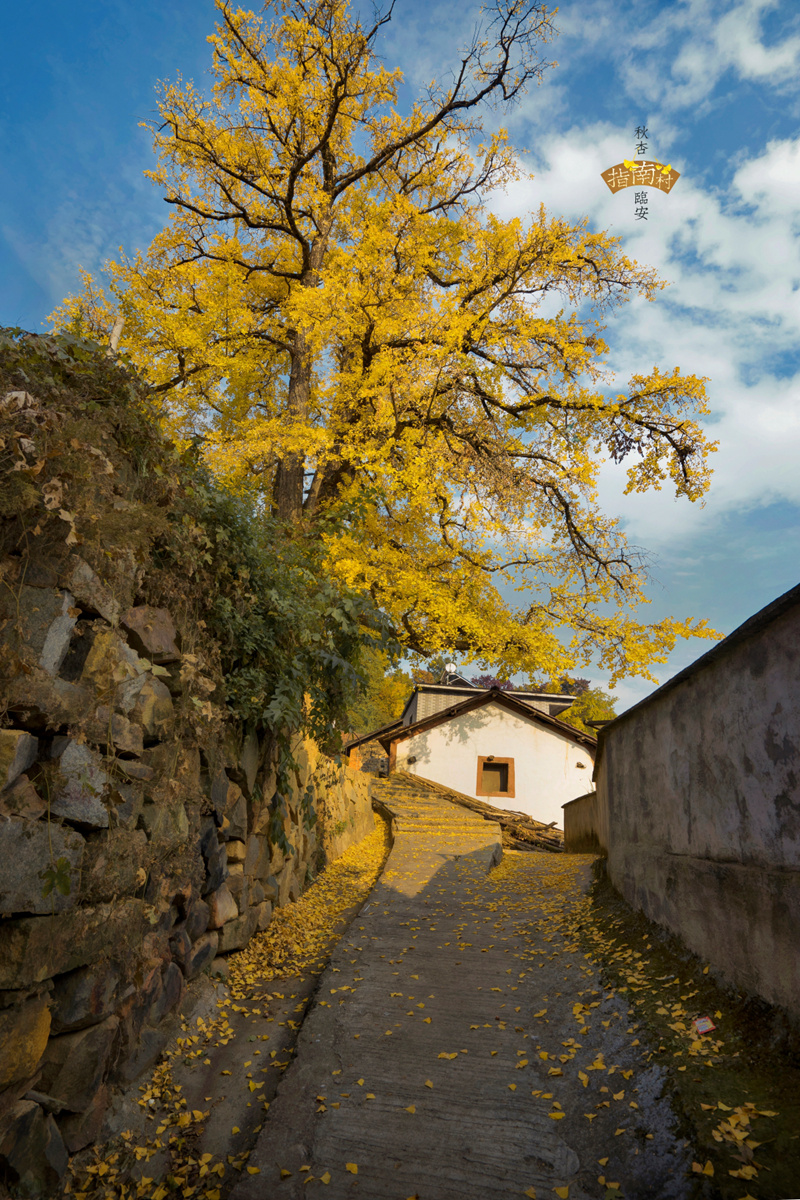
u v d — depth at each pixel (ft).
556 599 47.75
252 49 38.83
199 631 13.84
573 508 46.85
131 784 10.75
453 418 42.24
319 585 19.88
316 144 40.93
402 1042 13.57
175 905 13.48
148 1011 12.03
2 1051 7.78
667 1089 10.27
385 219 41.16
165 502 12.44
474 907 23.16
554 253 39.09
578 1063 12.26
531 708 64.54
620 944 16.84
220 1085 12.24
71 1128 9.26
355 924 21.04
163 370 37.96
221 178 41.96
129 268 40.47
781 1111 8.77
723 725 12.57
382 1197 9.41
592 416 41.86
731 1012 11.36
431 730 64.90
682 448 40.88
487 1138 10.56
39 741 8.79
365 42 38.19
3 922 7.99
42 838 8.31
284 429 34.91
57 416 9.14
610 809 22.89
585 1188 9.21
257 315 44.62
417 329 37.11
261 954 18.25
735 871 11.97
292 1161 10.11
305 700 22.18
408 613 43.19
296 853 23.58
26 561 8.59
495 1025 14.26
